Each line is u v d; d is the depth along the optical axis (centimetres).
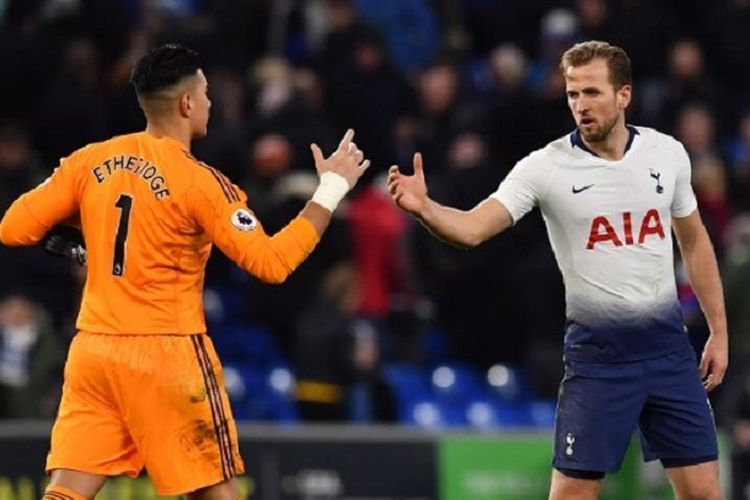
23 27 5459
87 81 5266
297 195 4622
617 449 2683
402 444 4059
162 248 2569
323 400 4519
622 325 2673
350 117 5394
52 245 2672
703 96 5762
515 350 5100
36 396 4384
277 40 5806
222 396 2606
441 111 5391
